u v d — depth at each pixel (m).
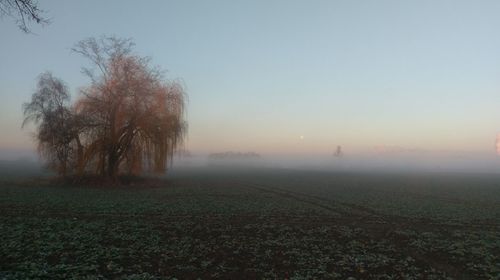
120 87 56.75
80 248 19.80
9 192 45.75
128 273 16.23
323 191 60.19
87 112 56.84
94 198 42.00
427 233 26.70
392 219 33.22
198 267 17.44
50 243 20.53
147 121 57.72
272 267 17.64
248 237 24.00
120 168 62.62
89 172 59.53
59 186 55.91
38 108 58.44
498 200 50.69
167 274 16.28
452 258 20.11
